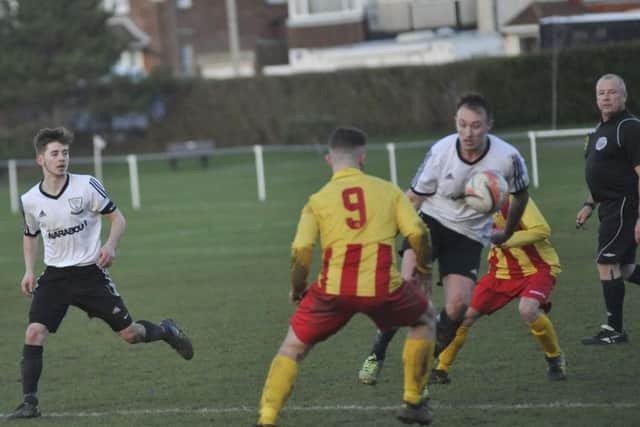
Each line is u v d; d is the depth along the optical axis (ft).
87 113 502.79
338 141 73.05
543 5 404.98
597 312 118.62
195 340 116.06
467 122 78.07
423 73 440.45
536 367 93.50
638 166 97.14
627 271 103.76
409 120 450.30
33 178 432.66
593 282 139.23
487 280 89.97
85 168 447.42
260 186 284.00
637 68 336.29
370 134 458.50
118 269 184.44
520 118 384.88
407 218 71.26
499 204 78.59
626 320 112.88
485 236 82.33
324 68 511.40
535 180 248.11
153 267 183.93
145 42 647.97
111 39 511.81
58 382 98.17
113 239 87.40
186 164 433.48
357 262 70.49
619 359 94.73
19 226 271.49
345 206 71.00
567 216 207.72
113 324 89.51
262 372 97.91
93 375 100.68
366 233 70.64
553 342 87.40
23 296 161.79
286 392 70.85
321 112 473.67
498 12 460.55
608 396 81.61
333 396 86.48
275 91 486.38
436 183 81.92
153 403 87.71
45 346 117.60
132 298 150.61
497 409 79.46
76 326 130.93
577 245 174.81
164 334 94.32
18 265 201.36
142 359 107.45
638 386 84.48
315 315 71.20
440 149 81.56
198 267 179.83
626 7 344.69
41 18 492.13
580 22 348.79
